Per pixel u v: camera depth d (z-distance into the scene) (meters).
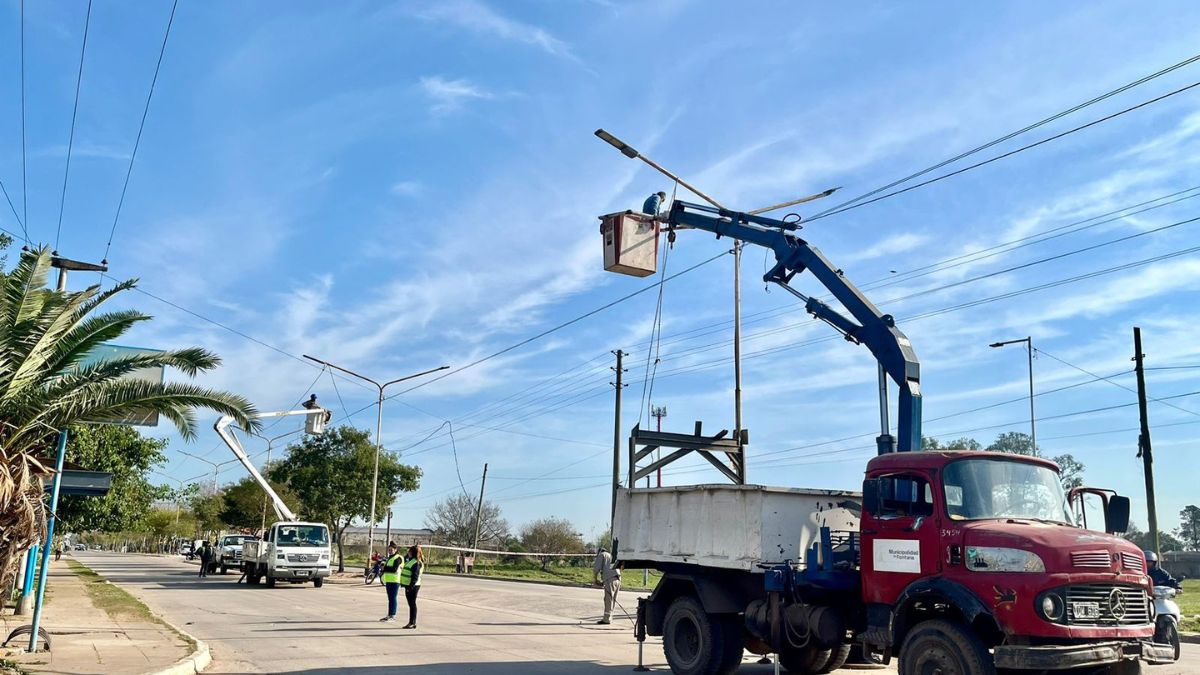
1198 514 106.25
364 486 49.41
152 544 148.25
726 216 15.85
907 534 10.25
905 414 12.27
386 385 44.06
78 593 27.38
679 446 18.77
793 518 11.88
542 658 14.59
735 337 28.77
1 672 11.25
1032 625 8.82
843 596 11.47
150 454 31.58
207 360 12.91
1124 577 9.20
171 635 16.06
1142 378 29.34
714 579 12.52
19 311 11.28
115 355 15.94
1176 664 13.58
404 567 21.19
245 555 37.25
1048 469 10.87
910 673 9.62
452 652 15.10
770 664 14.65
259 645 15.82
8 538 10.96
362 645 15.88
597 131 15.13
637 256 15.81
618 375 42.41
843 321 13.76
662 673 13.14
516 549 75.50
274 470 51.38
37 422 11.92
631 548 14.02
